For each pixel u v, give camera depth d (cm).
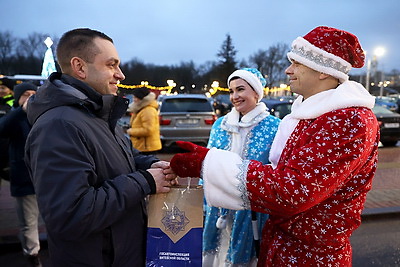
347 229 122
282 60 3950
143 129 495
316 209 122
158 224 132
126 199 120
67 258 125
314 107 122
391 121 840
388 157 760
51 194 110
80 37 132
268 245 140
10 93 446
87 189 114
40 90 128
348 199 121
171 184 135
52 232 117
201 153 130
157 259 131
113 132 137
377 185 539
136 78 4488
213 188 125
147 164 161
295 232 125
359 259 314
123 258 129
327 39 122
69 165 112
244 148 208
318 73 125
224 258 211
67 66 135
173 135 753
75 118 119
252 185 117
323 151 110
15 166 270
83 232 112
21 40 3694
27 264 298
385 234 368
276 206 116
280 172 115
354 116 112
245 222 195
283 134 142
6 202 439
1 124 259
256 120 210
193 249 130
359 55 125
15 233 342
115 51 140
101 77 135
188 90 4812
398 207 432
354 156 111
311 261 125
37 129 117
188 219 131
